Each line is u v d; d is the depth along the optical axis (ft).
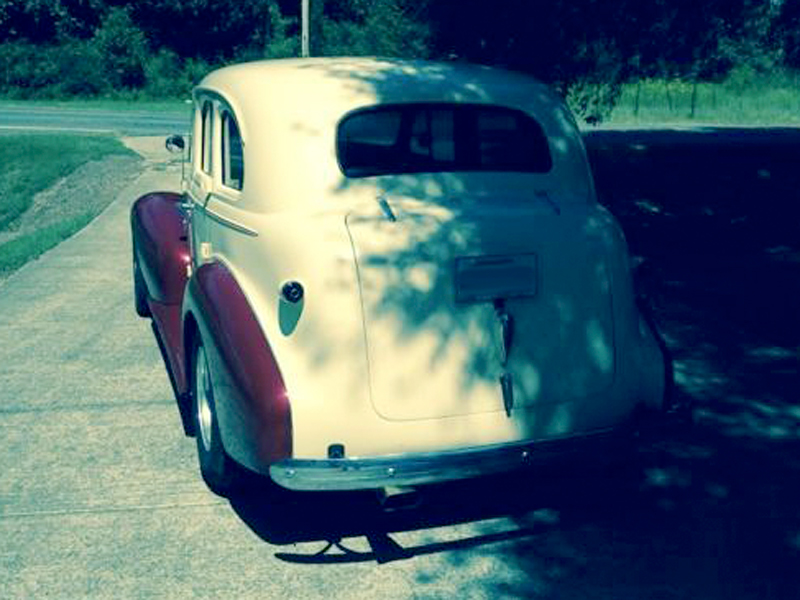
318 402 11.82
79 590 12.00
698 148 68.39
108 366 20.77
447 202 13.08
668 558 12.81
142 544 13.19
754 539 13.32
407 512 14.28
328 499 14.71
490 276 12.39
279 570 12.53
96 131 85.40
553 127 14.39
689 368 20.42
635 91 117.80
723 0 40.29
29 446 16.49
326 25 153.89
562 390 12.93
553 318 12.82
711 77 125.18
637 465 15.85
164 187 50.24
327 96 13.44
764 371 20.25
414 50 41.98
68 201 52.90
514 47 39.27
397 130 13.53
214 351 12.65
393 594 11.95
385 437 12.07
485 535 13.55
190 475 15.44
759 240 34.60
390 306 11.97
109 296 27.12
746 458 16.08
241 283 13.24
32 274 29.96
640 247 33.40
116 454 16.21
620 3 38.45
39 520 13.83
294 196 12.75
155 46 143.64
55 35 139.85
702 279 28.50
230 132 14.56
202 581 12.24
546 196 13.74
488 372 12.45
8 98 130.41
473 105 13.97
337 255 11.89
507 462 12.50
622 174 53.57
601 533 13.56
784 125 96.32
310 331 11.89
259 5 148.15
